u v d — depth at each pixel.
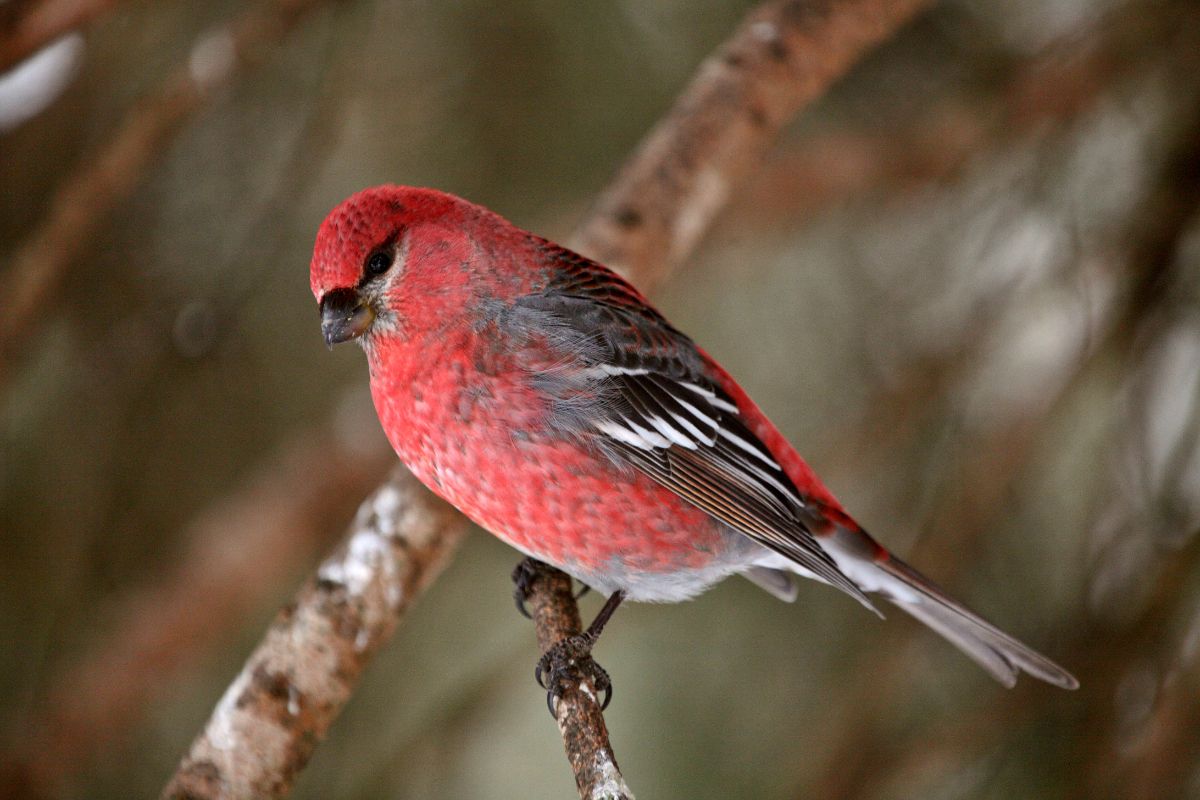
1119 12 9.12
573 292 7.46
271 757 6.83
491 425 7.09
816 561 7.34
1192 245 8.86
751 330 10.12
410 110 9.41
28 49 7.54
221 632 9.59
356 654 7.00
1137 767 7.81
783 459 7.93
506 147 9.48
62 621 8.95
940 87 10.09
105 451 9.19
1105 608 8.45
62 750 9.10
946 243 9.95
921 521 9.25
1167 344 8.75
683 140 8.41
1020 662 7.80
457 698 8.79
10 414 9.14
